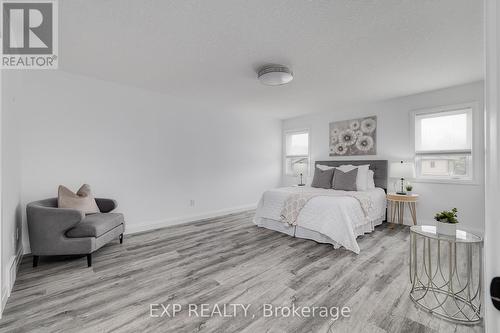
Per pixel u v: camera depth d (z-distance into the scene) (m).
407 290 1.97
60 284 2.08
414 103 3.93
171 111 4.11
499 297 0.44
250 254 2.76
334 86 3.56
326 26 2.07
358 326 1.56
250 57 2.66
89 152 3.25
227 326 1.57
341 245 2.95
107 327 1.56
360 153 4.61
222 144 4.91
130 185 3.64
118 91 3.51
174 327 1.56
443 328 1.54
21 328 1.54
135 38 2.27
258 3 1.79
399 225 3.93
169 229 3.82
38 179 2.86
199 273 2.29
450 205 3.56
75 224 2.39
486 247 0.47
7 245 1.91
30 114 2.80
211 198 4.73
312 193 3.60
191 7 1.84
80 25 2.06
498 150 0.44
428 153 3.82
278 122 6.11
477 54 2.54
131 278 2.19
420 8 1.83
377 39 2.27
